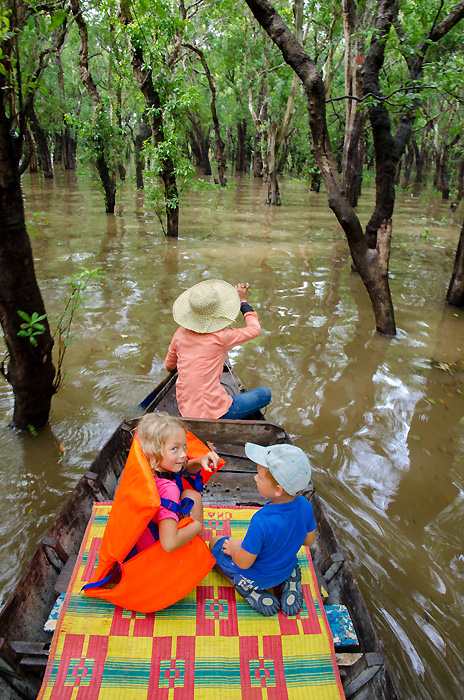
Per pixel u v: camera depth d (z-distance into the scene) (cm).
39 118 2327
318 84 568
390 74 966
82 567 252
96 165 1373
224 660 215
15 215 351
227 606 238
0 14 321
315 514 312
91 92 1245
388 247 645
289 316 722
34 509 356
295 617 234
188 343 376
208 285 399
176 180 1116
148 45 970
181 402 381
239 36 1938
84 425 450
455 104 1953
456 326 723
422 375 574
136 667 211
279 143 1764
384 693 200
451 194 2517
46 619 243
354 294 827
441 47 966
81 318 672
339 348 629
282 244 1159
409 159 3031
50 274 848
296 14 1345
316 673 213
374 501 382
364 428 470
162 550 228
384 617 289
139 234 1192
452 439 461
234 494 340
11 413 464
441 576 319
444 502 384
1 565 312
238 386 462
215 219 1466
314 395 521
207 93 2833
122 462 360
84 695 201
